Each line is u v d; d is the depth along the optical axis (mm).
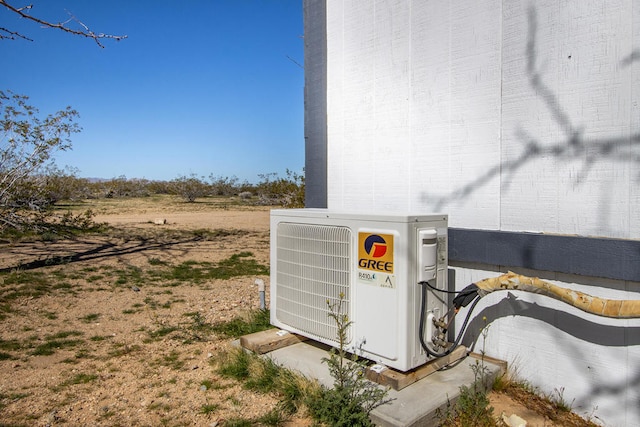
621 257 2906
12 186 10492
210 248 11953
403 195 4297
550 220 3357
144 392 3557
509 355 3631
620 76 3000
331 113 4945
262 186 39562
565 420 3152
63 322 5488
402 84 4254
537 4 3363
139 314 5875
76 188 36250
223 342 4727
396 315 3135
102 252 10797
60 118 10539
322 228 3584
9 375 3918
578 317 3234
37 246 11383
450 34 3877
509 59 3531
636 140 2949
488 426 2904
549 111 3334
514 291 3574
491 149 3666
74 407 3316
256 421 3051
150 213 24453
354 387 2967
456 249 3812
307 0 5199
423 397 3035
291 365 3656
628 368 3021
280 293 4031
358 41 4629
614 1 3008
